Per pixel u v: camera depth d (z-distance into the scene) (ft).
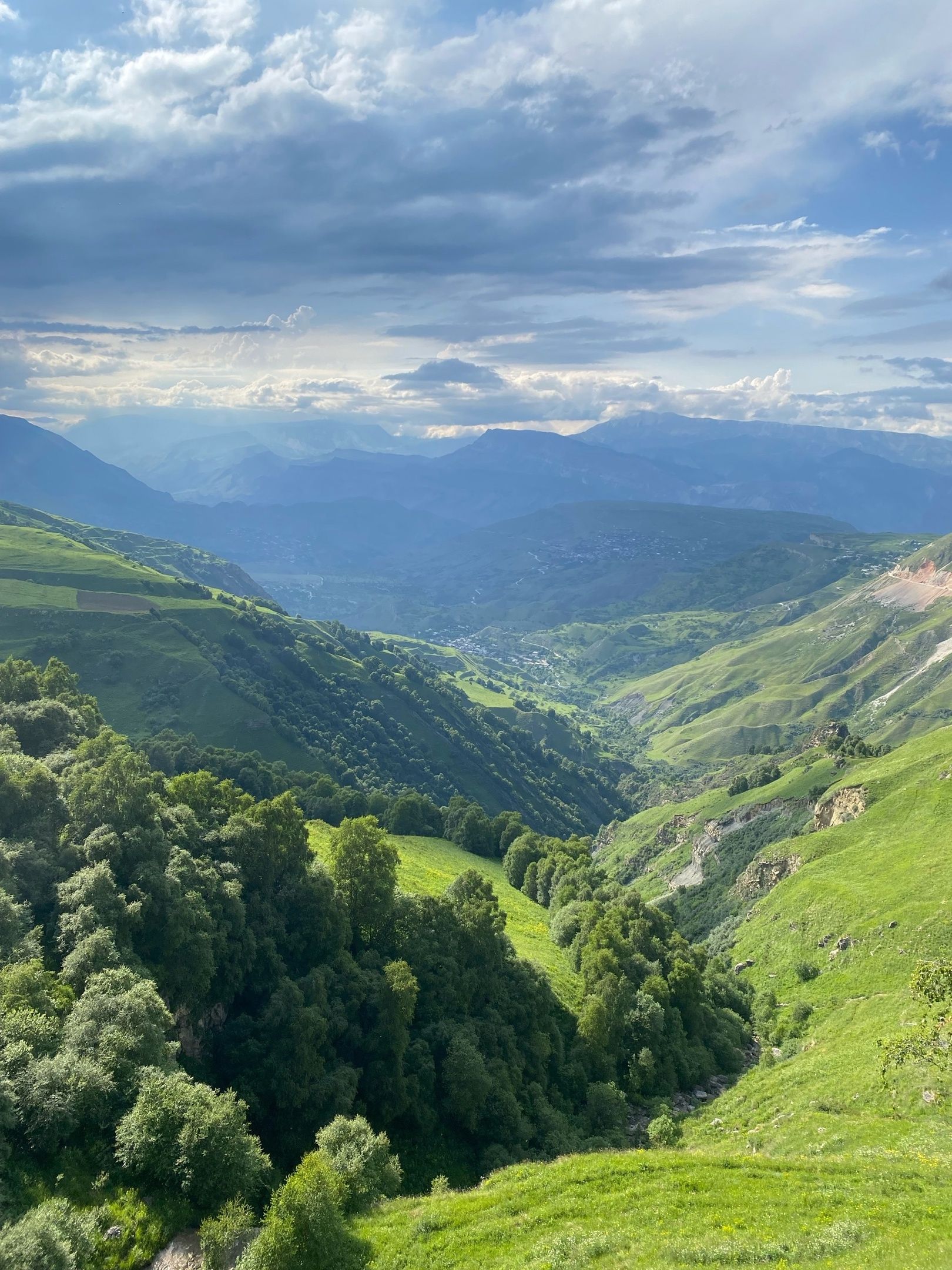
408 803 602.44
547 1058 257.55
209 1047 197.16
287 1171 178.09
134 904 190.29
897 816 447.42
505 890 483.51
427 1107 210.18
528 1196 139.54
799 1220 119.96
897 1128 172.65
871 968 309.01
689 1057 276.21
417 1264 120.67
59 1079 132.57
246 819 250.57
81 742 323.16
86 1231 114.42
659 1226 122.21
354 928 256.32
